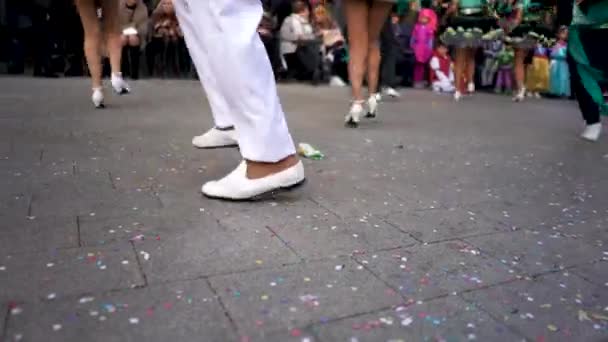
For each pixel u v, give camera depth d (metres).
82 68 9.35
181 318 1.35
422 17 10.16
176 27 9.65
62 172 2.72
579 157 3.71
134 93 6.75
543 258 1.84
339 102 6.75
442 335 1.33
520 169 3.25
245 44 2.11
